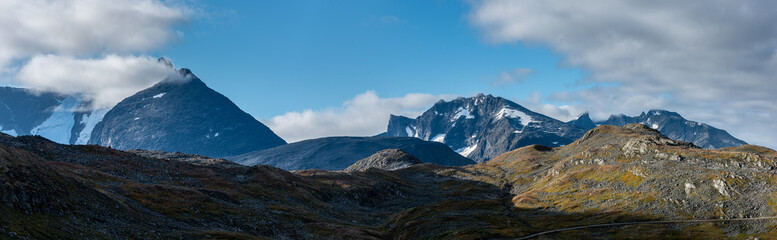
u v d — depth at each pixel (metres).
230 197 176.38
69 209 90.81
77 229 84.88
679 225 160.38
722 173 185.88
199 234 111.19
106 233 89.44
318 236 154.38
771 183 171.38
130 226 99.69
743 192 170.50
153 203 134.88
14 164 90.06
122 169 185.62
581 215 194.38
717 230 150.38
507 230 165.62
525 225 188.88
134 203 124.94
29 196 84.00
